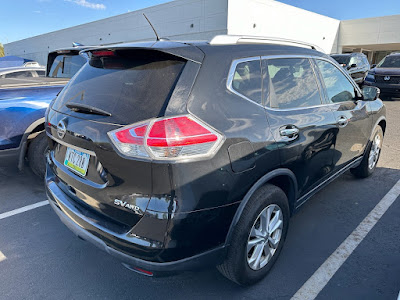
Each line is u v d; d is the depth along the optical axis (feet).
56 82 14.60
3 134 12.54
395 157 17.25
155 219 5.82
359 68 42.27
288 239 9.84
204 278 8.25
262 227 7.52
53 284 8.10
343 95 10.96
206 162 5.99
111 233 6.32
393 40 81.20
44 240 10.04
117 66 7.22
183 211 5.81
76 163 7.33
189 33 66.13
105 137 6.20
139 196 5.98
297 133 8.03
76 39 101.65
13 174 15.55
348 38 90.02
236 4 58.54
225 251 6.72
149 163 5.72
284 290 7.77
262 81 7.64
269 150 7.15
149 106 6.00
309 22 78.38
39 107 13.25
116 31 86.17
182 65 6.33
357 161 12.52
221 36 7.40
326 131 9.30
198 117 6.03
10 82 14.20
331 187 13.46
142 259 6.00
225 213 6.44
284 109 8.02
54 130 7.95
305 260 8.85
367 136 12.63
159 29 73.26
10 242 9.91
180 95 6.01
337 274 8.29
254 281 7.75
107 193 6.47
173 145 5.70
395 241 9.68
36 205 12.40
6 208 12.13
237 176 6.49
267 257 7.91
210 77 6.48
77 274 8.47
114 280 8.25
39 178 14.73
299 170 8.39
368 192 12.95
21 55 140.67
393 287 7.81
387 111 31.86
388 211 11.44
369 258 8.90
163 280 8.20
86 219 6.86
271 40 8.70
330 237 9.93
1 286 8.01
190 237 6.01
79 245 9.78
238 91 6.98
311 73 9.48
